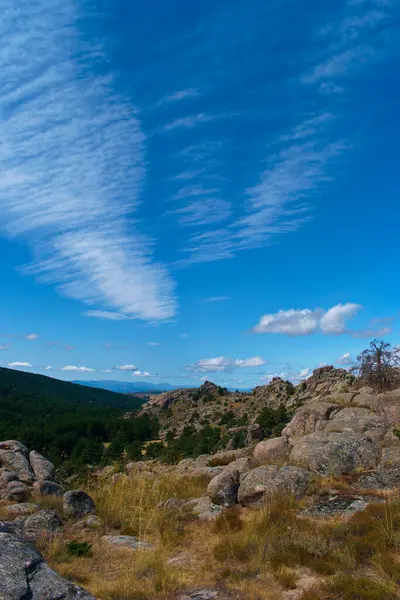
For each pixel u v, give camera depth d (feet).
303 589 22.95
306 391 230.89
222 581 25.35
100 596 23.90
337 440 51.42
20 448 63.93
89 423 398.62
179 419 462.19
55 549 30.96
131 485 49.11
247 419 333.21
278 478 42.01
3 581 16.72
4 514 40.04
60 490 51.16
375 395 76.23
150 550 31.45
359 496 39.01
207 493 49.47
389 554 25.86
